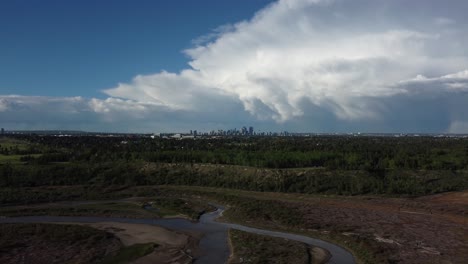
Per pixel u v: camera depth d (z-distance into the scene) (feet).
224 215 338.95
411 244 239.91
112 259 219.00
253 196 423.23
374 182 440.04
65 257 218.59
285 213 327.67
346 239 253.85
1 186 430.20
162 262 215.31
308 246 242.99
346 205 371.56
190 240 256.93
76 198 414.00
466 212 329.72
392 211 342.44
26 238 249.14
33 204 384.47
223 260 218.18
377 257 216.74
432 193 420.77
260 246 237.45
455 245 237.86
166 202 387.96
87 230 271.90
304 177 465.88
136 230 283.18
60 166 496.64
